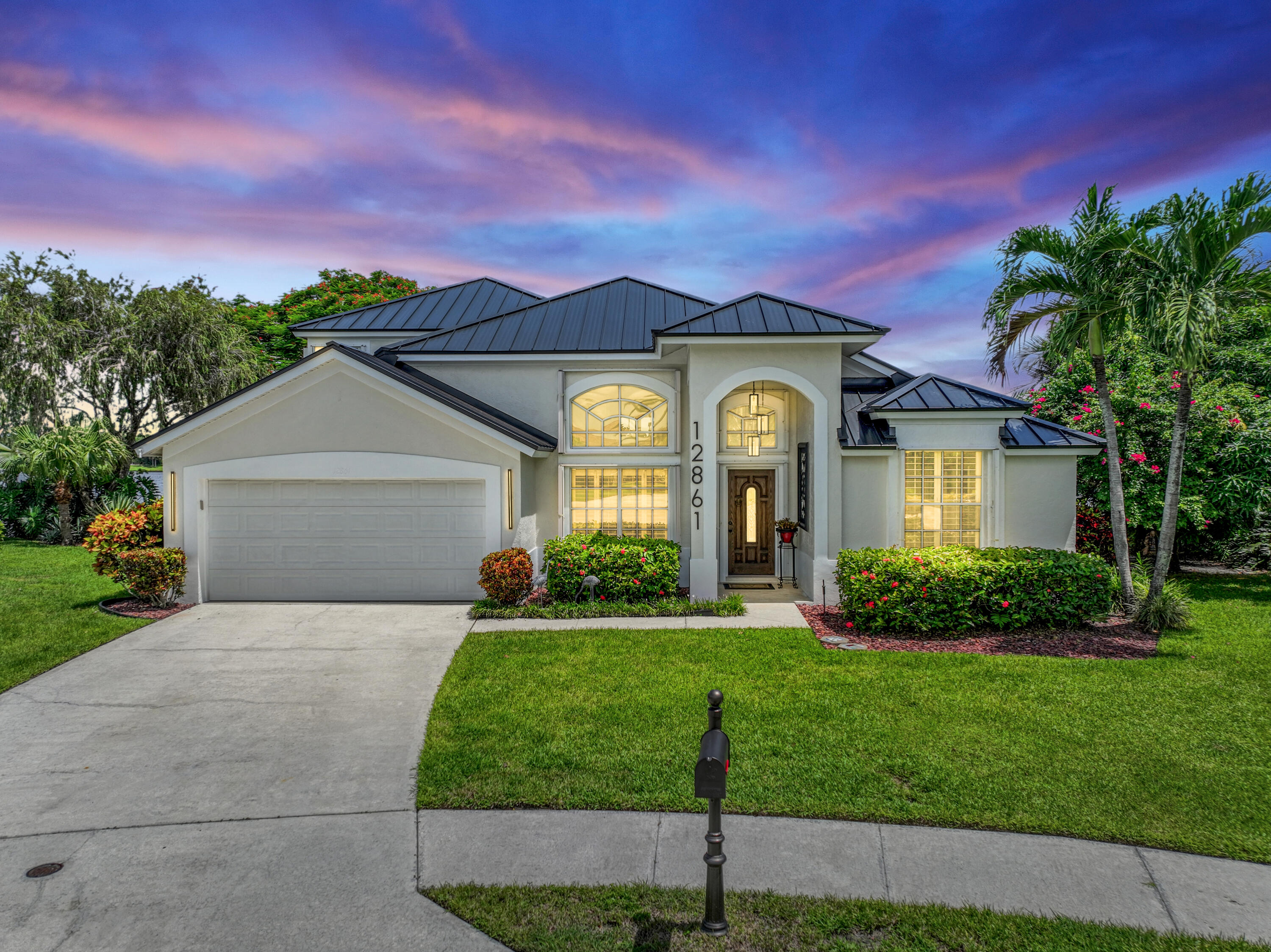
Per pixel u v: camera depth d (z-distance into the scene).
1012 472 12.05
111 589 13.20
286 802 5.61
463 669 8.60
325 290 37.00
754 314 12.62
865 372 14.82
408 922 4.18
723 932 4.02
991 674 8.13
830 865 4.67
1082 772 5.81
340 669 8.75
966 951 3.88
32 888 4.51
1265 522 14.80
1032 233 10.30
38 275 23.33
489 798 5.56
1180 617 9.98
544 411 14.34
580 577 11.65
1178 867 4.62
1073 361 13.98
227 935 4.07
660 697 7.59
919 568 9.86
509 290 18.34
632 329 14.88
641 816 5.32
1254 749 6.20
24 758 6.39
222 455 12.19
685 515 13.84
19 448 20.61
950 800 5.41
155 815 5.42
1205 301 8.61
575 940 3.99
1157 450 13.72
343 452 12.14
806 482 12.75
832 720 6.89
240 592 12.32
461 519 12.23
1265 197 8.77
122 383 23.73
